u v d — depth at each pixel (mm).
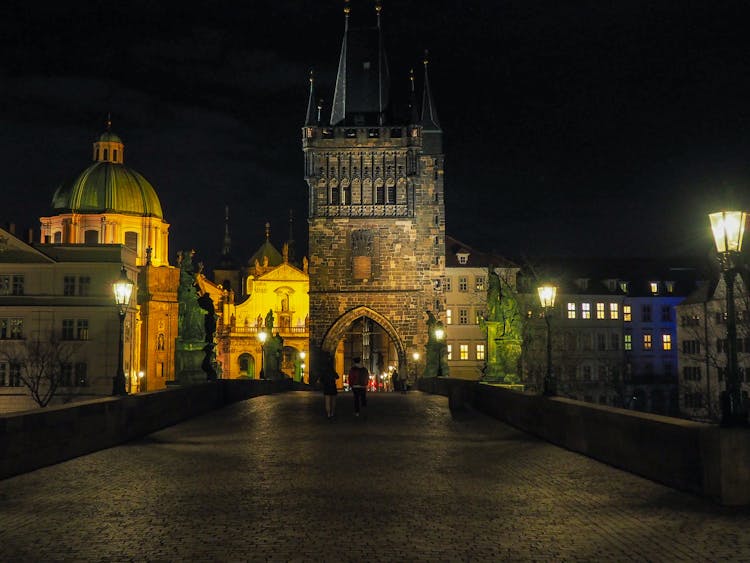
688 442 16156
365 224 89875
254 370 135625
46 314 90938
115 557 11609
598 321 110312
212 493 16438
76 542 12469
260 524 13617
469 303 107688
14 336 90375
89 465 20562
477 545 12227
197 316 41656
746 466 14914
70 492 16719
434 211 92312
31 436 19719
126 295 28578
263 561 11352
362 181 90438
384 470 19406
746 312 82500
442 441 25422
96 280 91938
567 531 13102
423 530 13180
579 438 22391
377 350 104312
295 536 12773
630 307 112562
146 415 28188
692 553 11664
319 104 92500
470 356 106938
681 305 100625
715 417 87875
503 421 31859
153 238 130000
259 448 23781
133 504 15383
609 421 20219
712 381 93938
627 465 19094
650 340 112750
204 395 37469
